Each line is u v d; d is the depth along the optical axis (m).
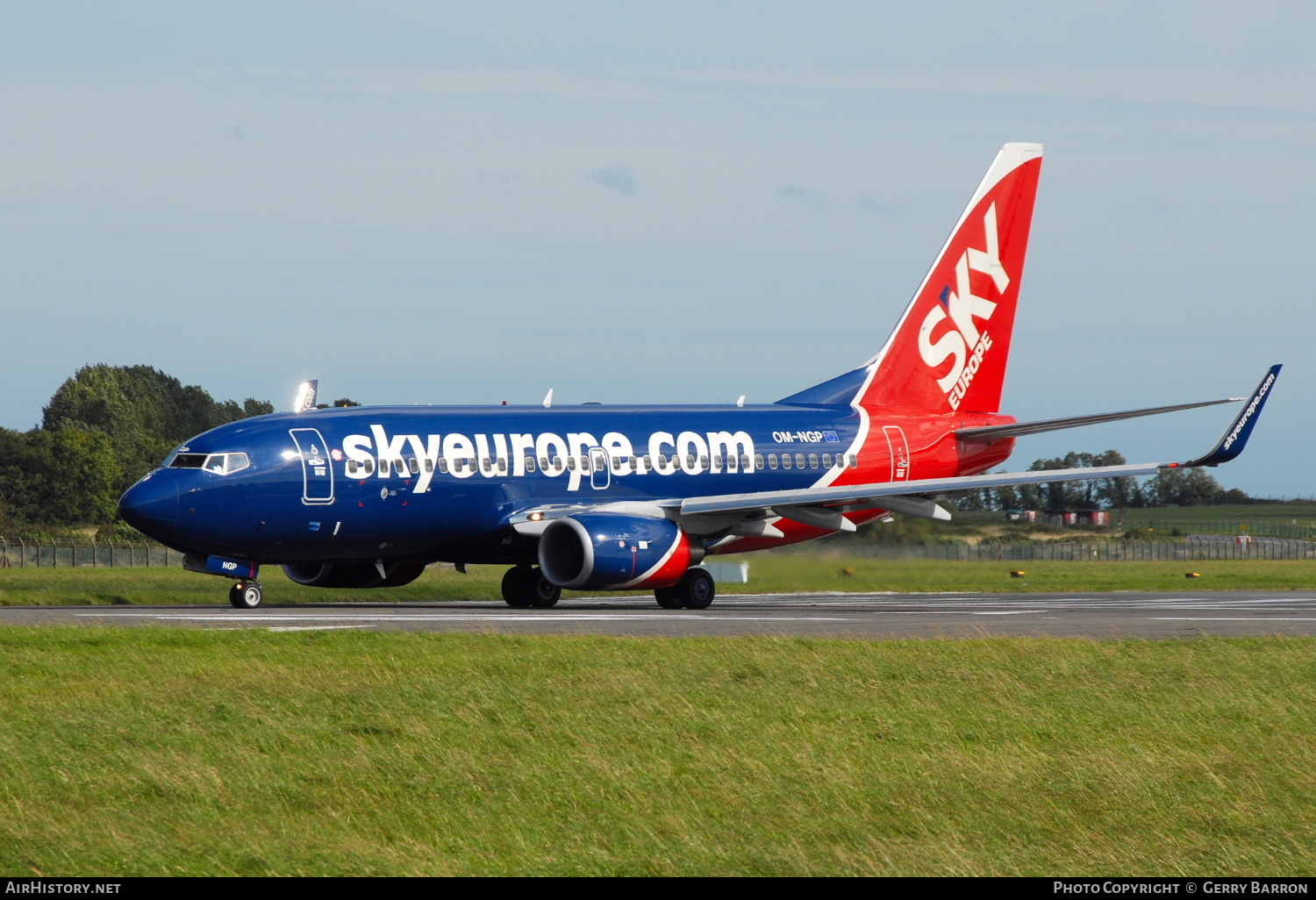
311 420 128.75
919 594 173.38
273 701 67.62
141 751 57.53
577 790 52.25
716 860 44.81
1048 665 81.31
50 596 141.62
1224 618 119.69
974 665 80.81
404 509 129.62
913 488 136.38
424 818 48.97
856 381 161.25
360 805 50.34
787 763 56.47
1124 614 126.06
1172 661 83.44
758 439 150.62
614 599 159.38
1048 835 48.09
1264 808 51.50
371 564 139.50
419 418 133.88
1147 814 50.50
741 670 78.00
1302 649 90.56
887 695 71.38
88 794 51.38
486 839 46.78
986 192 164.00
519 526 132.00
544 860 44.56
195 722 62.88
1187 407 140.88
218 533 122.38
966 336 164.50
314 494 125.31
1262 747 60.62
